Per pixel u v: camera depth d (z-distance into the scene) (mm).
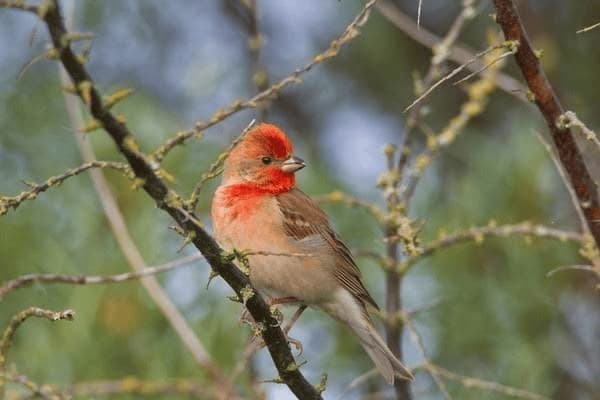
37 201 11945
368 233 12766
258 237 11070
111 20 14922
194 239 7004
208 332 11164
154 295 10227
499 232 9664
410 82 15359
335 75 15609
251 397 10547
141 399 10562
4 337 6840
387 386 12633
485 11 15148
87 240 11625
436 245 9945
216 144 12594
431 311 11883
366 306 11125
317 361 12461
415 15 15461
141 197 11859
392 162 10500
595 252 8672
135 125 12234
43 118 12695
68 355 10820
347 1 15586
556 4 15109
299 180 13086
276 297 11336
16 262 11469
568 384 12086
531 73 7758
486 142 12609
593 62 14883
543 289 11797
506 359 11586
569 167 7984
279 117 15594
